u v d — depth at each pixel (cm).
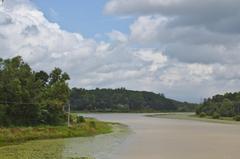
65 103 10650
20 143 7669
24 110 9669
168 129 12512
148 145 7638
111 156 6028
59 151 6450
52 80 11169
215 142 8388
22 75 10044
